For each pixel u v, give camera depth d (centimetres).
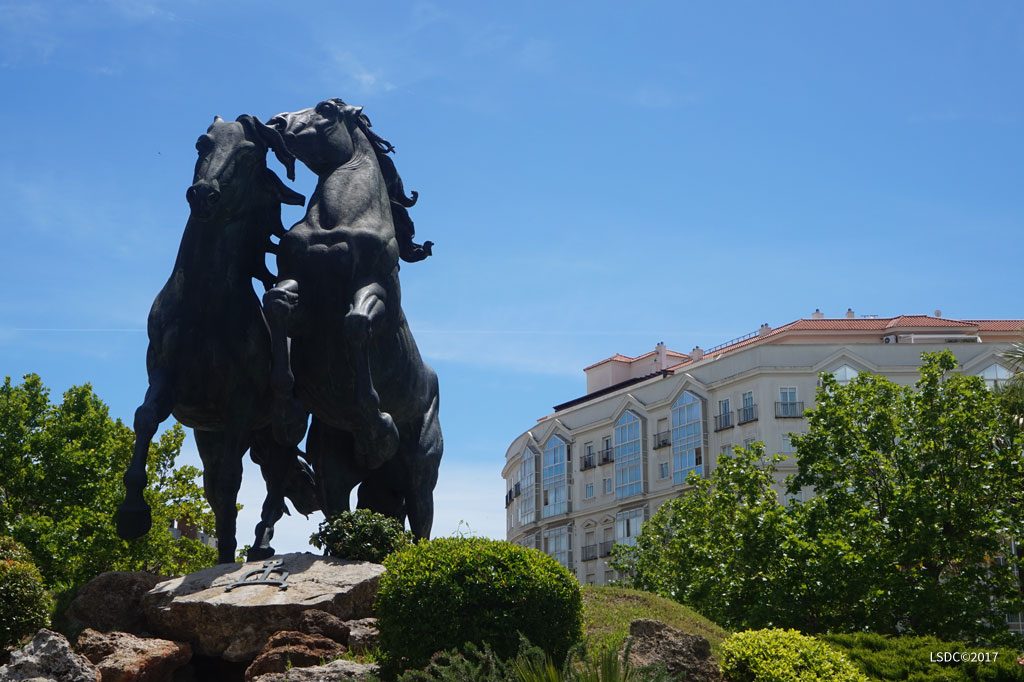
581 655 930
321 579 1076
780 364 5481
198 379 1148
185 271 1155
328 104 1259
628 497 6047
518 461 7150
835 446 2525
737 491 2619
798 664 1084
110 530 2708
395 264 1226
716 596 2358
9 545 1114
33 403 2831
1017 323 6047
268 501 1251
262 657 956
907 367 5469
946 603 2180
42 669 891
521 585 988
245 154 1162
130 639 1002
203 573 1100
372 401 1138
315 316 1169
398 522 1195
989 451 2439
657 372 6250
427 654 959
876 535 2319
